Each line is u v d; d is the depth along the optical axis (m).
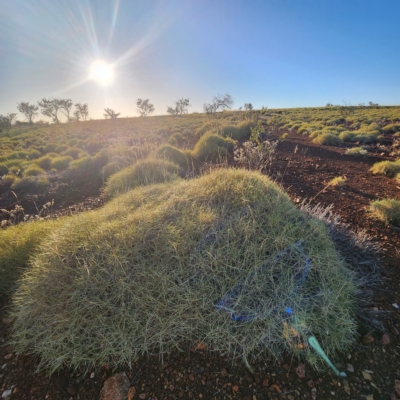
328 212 3.65
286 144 10.41
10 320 2.06
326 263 2.03
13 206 5.04
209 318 1.72
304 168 6.53
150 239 2.13
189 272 1.91
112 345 1.64
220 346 1.66
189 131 14.59
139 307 1.75
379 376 1.53
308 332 1.67
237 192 2.62
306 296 1.84
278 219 2.27
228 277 1.85
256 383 1.50
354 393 1.45
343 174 6.05
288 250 2.03
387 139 11.48
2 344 1.86
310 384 1.49
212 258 1.94
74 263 2.03
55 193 5.62
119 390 1.48
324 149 9.44
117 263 1.93
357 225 3.31
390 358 1.63
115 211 2.79
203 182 2.96
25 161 9.07
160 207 2.60
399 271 2.39
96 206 4.80
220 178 2.94
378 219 3.47
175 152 7.20
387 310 1.95
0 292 2.38
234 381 1.51
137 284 1.84
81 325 1.72
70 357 1.62
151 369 1.58
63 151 11.32
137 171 5.68
